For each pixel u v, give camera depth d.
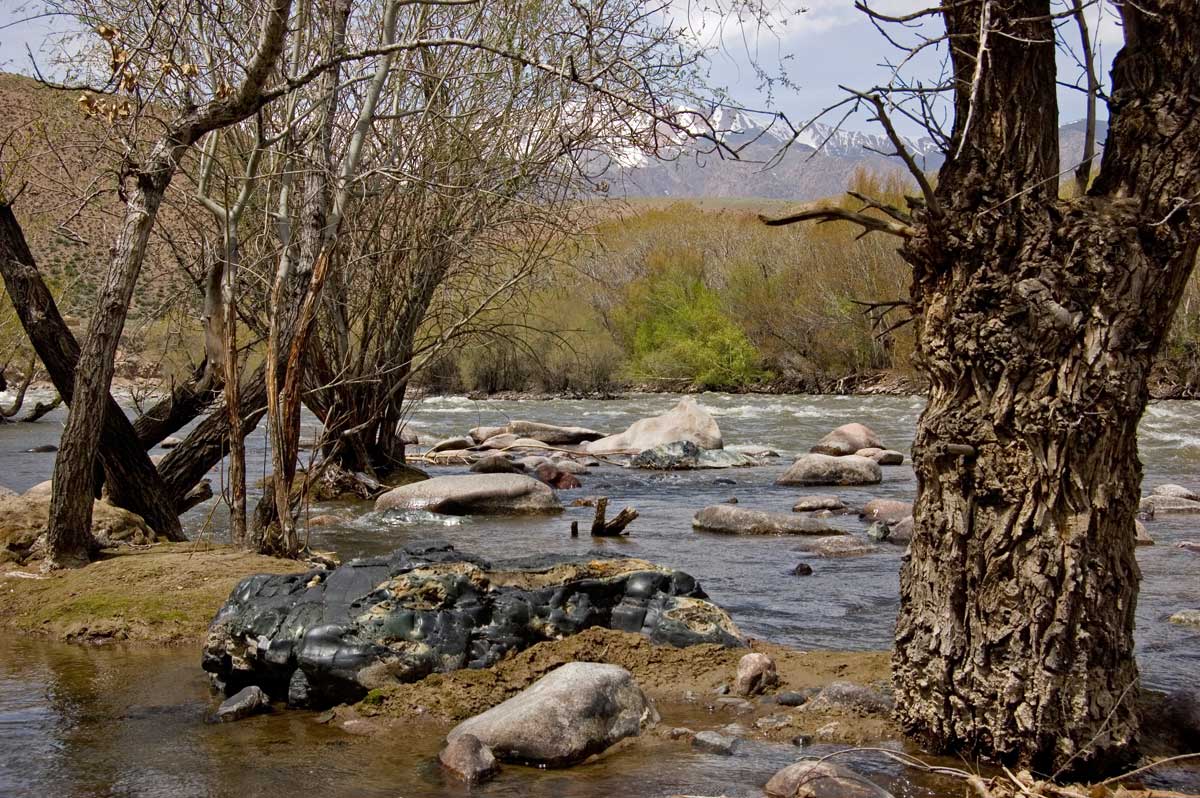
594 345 41.31
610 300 46.19
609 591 6.29
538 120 13.03
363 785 4.48
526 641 5.90
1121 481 4.35
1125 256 4.23
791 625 7.44
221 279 8.86
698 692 5.64
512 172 13.26
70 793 4.39
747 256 47.28
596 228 13.91
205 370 10.69
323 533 12.00
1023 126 4.38
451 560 6.04
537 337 37.75
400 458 16.22
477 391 39.97
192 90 9.43
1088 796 4.04
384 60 9.23
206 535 11.13
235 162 12.24
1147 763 4.49
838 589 8.65
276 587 6.00
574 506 14.34
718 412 32.59
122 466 9.74
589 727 4.89
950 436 4.48
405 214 13.57
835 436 21.17
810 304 44.19
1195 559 9.73
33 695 5.77
